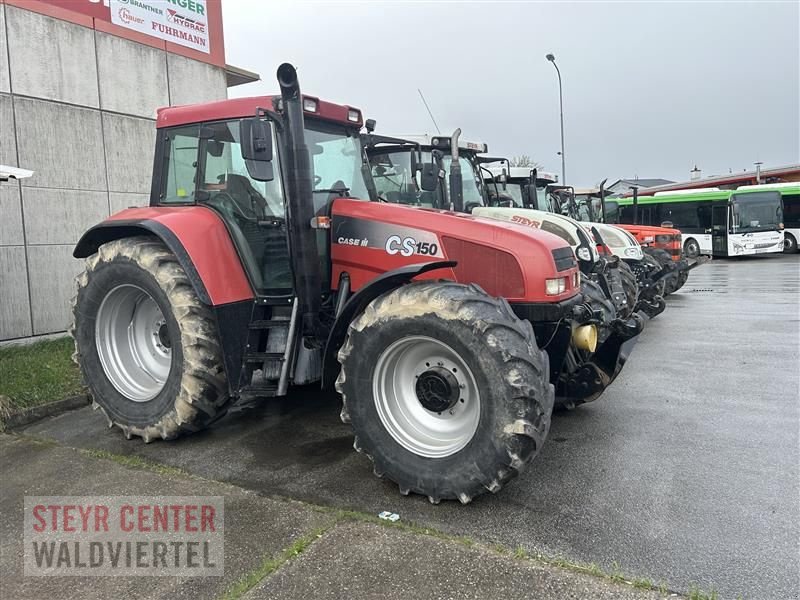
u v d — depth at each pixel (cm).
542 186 1190
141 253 454
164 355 496
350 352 373
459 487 341
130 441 470
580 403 498
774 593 263
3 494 380
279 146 434
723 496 356
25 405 525
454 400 360
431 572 284
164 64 898
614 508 345
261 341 455
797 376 620
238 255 455
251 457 432
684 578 276
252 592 273
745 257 2491
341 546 308
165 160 498
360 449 377
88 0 788
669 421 491
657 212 2573
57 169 755
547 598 263
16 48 708
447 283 363
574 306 404
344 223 436
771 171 3609
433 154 718
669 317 1020
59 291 762
